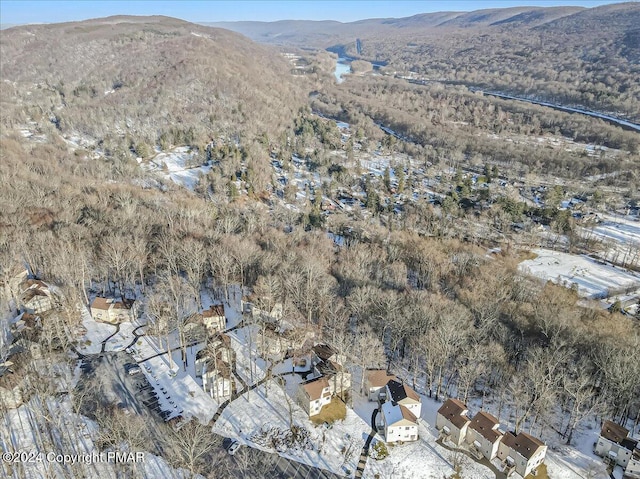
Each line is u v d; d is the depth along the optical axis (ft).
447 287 427.33
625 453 264.72
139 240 428.15
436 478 258.37
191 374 326.03
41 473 239.71
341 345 313.12
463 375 297.74
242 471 253.65
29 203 487.61
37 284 383.24
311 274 388.37
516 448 261.03
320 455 268.62
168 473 247.70
